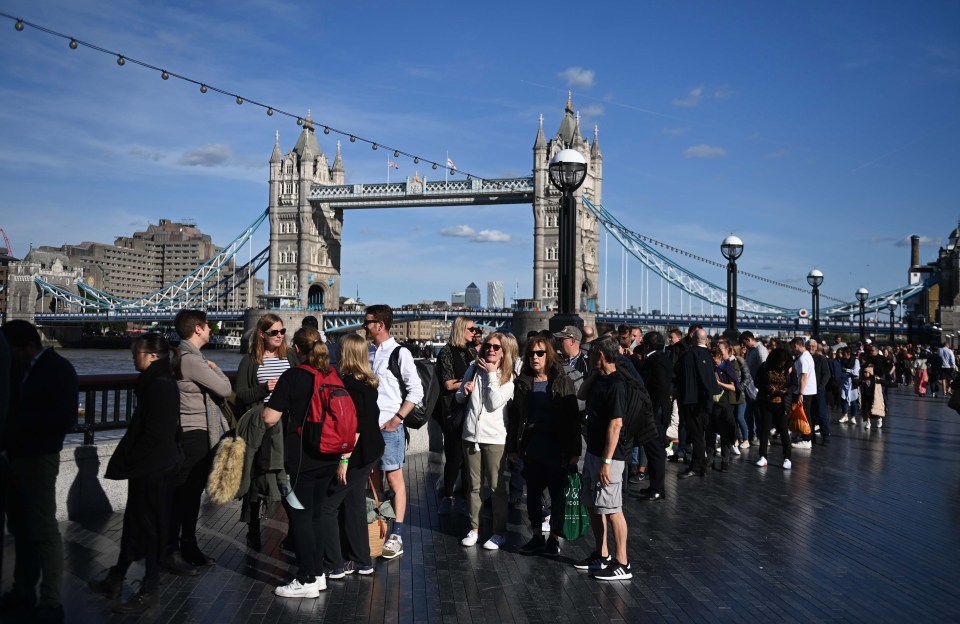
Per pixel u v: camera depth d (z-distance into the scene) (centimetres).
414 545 1102
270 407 886
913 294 12794
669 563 1025
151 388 861
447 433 1274
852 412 2736
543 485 1070
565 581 952
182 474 959
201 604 859
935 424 2734
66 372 837
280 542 1105
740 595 904
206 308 16600
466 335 1296
